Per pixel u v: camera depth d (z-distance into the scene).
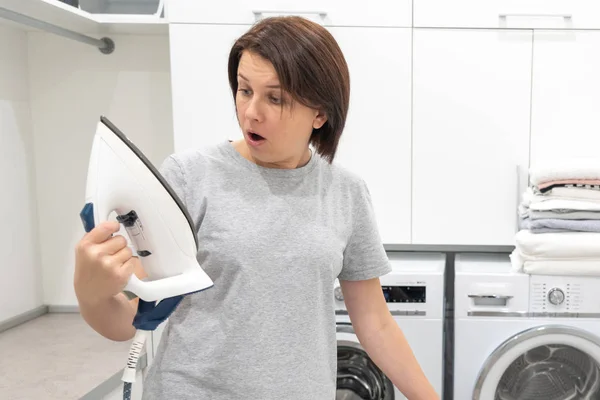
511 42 1.84
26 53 2.13
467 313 1.77
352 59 1.87
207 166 0.92
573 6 1.81
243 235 0.88
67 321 2.09
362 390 1.88
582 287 1.71
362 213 1.04
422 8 1.84
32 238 2.16
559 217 1.73
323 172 1.00
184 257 0.82
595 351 1.71
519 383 1.89
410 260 1.97
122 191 0.76
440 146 1.90
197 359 0.88
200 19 1.86
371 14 1.85
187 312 0.91
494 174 1.90
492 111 1.87
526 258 1.73
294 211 0.92
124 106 2.16
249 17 1.85
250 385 0.88
